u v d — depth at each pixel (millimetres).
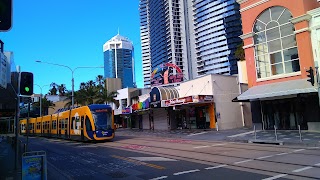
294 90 22688
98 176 10867
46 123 42156
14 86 15711
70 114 30938
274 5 26766
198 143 20594
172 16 115250
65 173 11867
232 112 35625
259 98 26703
